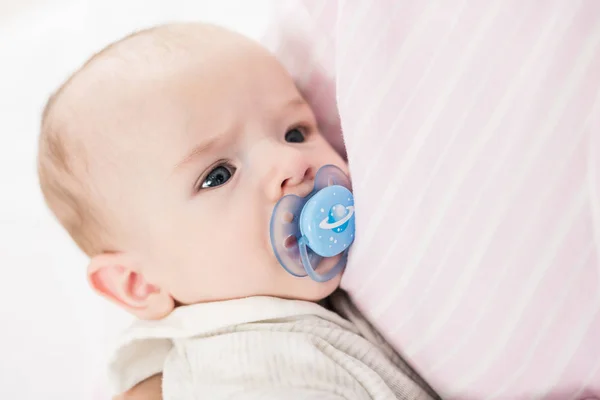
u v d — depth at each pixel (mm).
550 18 581
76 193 836
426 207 672
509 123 610
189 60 788
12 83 1384
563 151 578
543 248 599
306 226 737
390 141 697
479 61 631
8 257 1264
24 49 1418
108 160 793
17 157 1323
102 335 1175
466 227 644
